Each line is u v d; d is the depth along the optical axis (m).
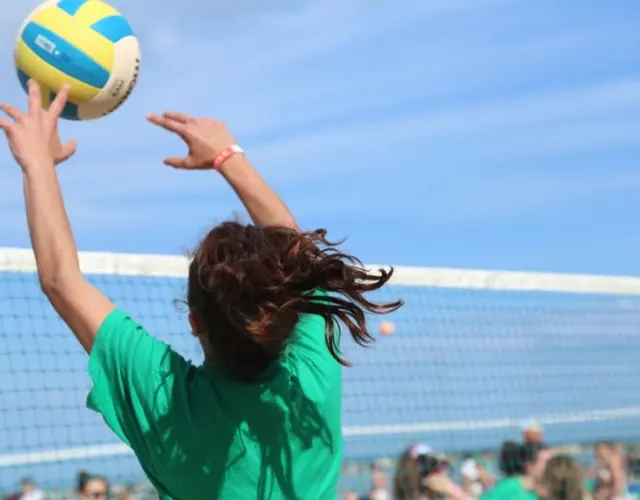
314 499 2.09
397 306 2.07
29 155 2.18
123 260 5.84
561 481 7.19
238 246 1.99
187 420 2.00
